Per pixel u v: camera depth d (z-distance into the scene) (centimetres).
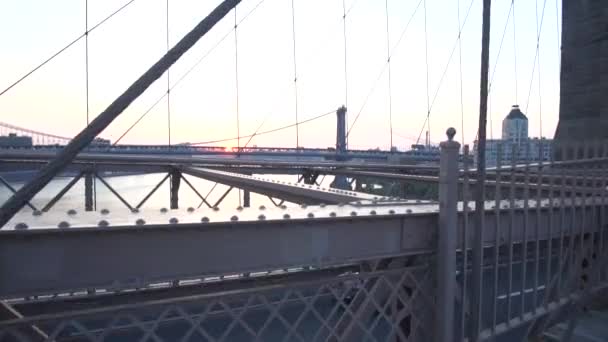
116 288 226
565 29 1248
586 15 1184
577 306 516
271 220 267
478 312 351
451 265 332
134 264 231
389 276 323
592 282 517
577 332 625
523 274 412
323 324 293
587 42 1180
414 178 612
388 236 321
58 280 213
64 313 206
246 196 692
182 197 841
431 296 342
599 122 1130
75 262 217
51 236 211
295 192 539
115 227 221
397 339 352
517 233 418
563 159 452
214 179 762
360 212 316
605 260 531
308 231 286
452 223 332
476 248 348
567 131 1213
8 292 202
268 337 405
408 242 331
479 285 349
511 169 389
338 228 298
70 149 181
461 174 374
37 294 208
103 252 224
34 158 631
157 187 796
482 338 362
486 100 341
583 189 486
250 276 344
